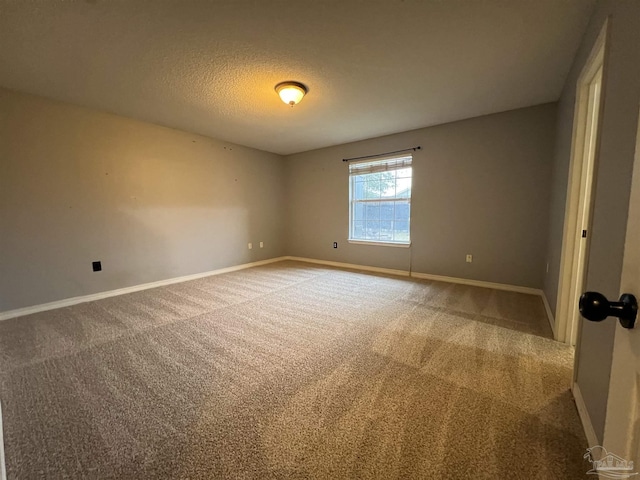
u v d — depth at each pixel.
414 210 4.19
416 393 1.58
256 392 1.60
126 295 3.44
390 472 1.11
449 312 2.80
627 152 1.03
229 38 1.95
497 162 3.49
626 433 0.49
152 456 1.19
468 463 1.14
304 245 5.65
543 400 1.51
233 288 3.73
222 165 4.63
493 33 1.93
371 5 1.66
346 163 4.88
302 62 2.27
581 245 2.06
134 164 3.59
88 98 2.91
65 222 3.07
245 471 1.12
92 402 1.53
